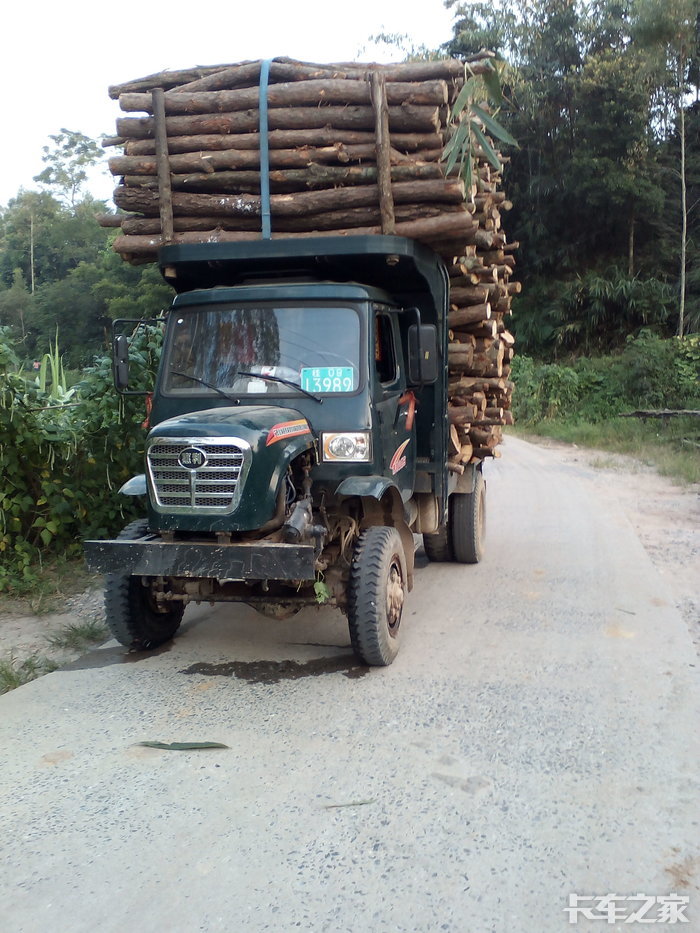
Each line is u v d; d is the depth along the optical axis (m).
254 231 5.65
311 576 4.46
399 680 4.90
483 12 26.58
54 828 3.38
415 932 2.72
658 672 4.93
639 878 2.98
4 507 7.23
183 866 3.11
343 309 5.31
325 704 4.58
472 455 7.60
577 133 26.47
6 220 60.75
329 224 5.54
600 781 3.66
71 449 7.84
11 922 2.81
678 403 22.27
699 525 9.48
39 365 9.52
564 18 26.16
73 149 60.41
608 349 27.91
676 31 20.17
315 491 5.13
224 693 4.78
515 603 6.45
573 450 17.86
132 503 8.10
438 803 3.51
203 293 5.49
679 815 3.38
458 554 7.70
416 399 6.46
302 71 5.55
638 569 7.39
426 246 5.78
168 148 5.64
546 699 4.57
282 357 5.29
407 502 6.16
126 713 4.53
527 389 24.39
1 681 5.15
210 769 3.87
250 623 6.14
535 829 3.29
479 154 5.88
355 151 5.44
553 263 28.97
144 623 5.40
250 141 5.50
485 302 6.82
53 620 6.40
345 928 2.74
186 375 5.43
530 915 2.79
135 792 3.67
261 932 2.73
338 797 3.58
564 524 9.58
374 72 5.30
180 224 5.73
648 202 25.95
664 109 26.42
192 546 4.60
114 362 5.86
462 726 4.25
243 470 4.52
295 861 3.12
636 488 12.32
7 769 3.91
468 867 3.06
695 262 26.72
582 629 5.77
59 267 56.78
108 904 2.89
